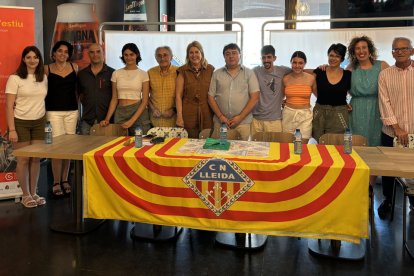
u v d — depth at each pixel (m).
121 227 3.40
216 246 3.05
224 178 2.67
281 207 2.63
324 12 5.61
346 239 2.59
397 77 3.48
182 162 2.71
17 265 2.78
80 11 4.93
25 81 3.71
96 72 4.10
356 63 3.76
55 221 3.52
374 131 3.76
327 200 2.57
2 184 3.99
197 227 2.76
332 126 3.74
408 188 2.91
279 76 3.93
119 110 4.08
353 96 3.79
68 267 2.76
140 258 2.88
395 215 3.67
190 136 4.04
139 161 2.79
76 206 3.28
